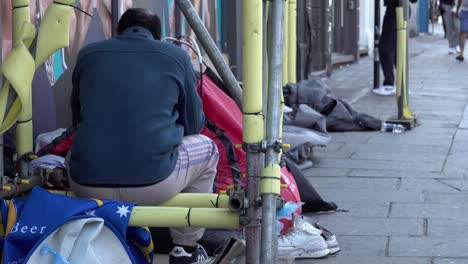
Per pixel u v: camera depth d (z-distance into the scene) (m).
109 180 6.34
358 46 28.05
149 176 6.33
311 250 7.84
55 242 5.83
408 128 15.19
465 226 9.02
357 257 7.95
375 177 11.41
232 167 7.95
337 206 9.71
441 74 24.61
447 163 12.38
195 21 6.51
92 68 6.56
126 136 6.37
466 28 28.20
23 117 6.72
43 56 6.36
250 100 5.87
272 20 5.88
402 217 9.38
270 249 5.78
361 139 14.23
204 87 8.64
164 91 6.52
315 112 12.30
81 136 6.45
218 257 6.20
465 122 16.22
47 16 6.34
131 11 6.90
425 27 42.19
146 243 6.17
